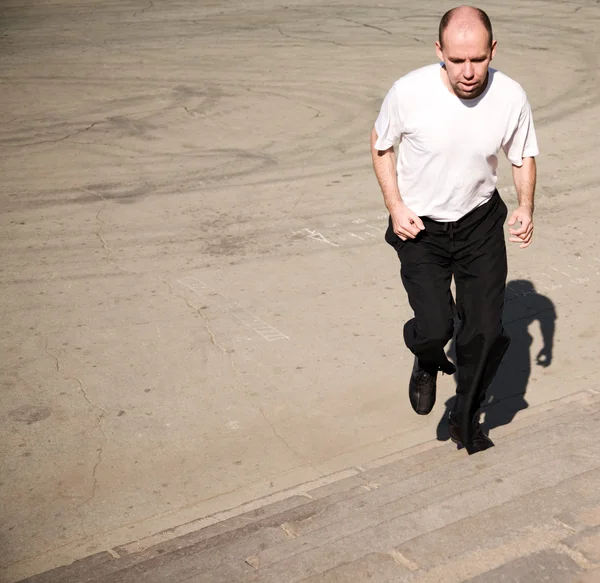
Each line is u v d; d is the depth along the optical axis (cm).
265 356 628
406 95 370
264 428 549
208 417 561
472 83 351
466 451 455
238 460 519
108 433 545
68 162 1059
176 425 552
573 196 916
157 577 341
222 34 1781
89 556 417
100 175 1013
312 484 487
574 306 693
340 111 1240
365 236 832
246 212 897
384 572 269
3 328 671
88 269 772
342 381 596
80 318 686
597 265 761
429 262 403
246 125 1189
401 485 384
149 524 468
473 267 399
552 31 1720
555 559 257
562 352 629
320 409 567
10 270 771
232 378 602
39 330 668
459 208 388
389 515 340
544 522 282
